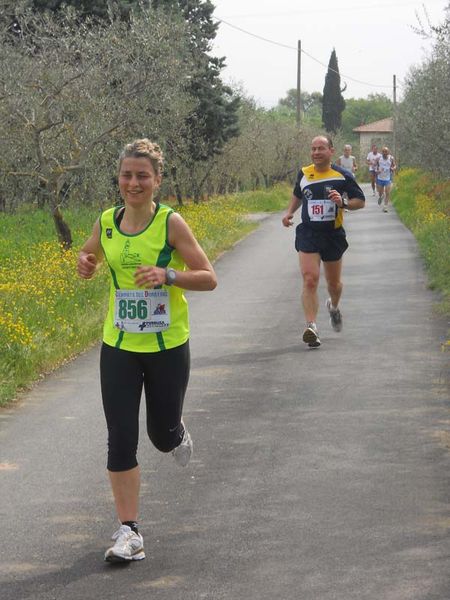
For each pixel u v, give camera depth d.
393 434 9.45
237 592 6.16
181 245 6.87
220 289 19.38
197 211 36.16
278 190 57.72
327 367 12.40
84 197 27.88
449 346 13.32
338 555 6.67
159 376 6.95
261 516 7.43
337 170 13.58
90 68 24.19
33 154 24.80
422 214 32.78
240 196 49.44
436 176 33.97
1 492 8.09
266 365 12.62
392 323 15.23
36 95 23.70
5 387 11.12
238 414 10.34
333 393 11.09
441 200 35.06
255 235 31.52
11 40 27.94
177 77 26.80
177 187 42.28
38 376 12.21
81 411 10.59
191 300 18.03
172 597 6.11
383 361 12.62
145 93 25.39
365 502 7.66
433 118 25.92
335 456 8.84
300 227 13.77
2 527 7.31
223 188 53.16
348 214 40.44
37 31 27.42
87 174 25.55
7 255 23.98
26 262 20.23
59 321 14.24
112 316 6.97
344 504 7.63
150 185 6.83
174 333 6.94
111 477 6.79
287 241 29.23
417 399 10.70
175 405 7.02
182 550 6.83
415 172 54.38
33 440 9.54
